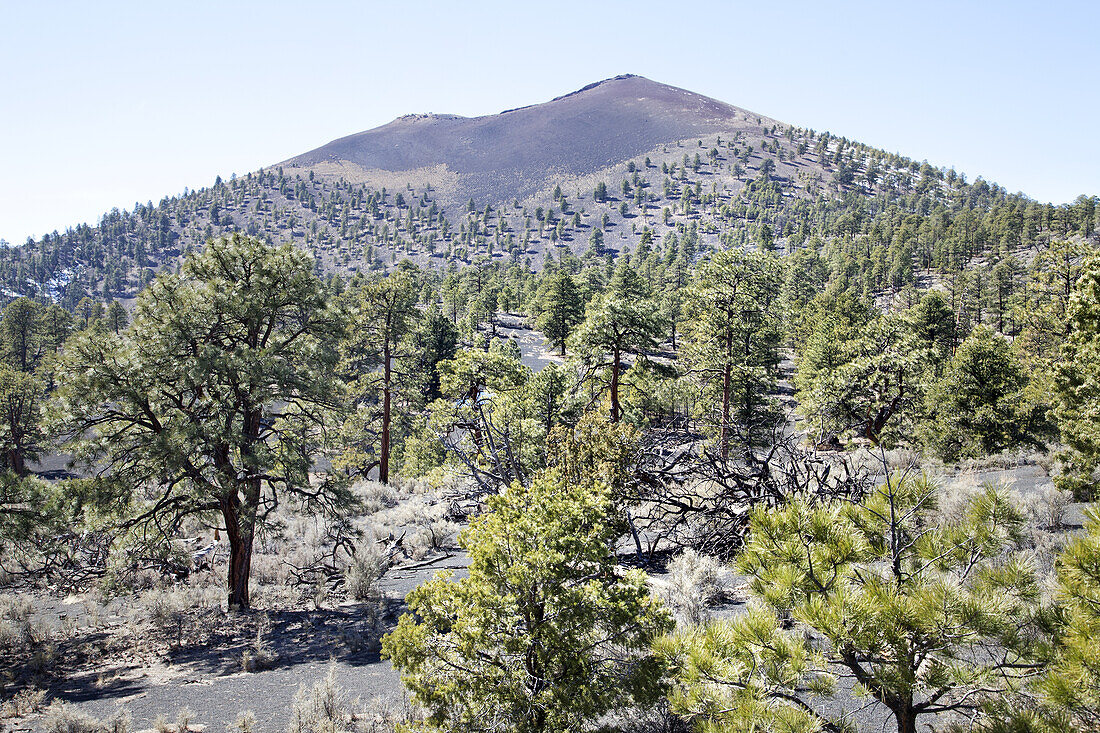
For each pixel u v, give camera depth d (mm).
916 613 5246
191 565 20109
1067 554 5320
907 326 57219
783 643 5766
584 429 17516
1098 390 17734
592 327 33688
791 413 52438
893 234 198500
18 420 44031
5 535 14953
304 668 12320
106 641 14570
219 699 10852
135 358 16172
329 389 18328
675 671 6660
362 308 38719
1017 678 5242
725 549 15594
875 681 5383
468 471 27656
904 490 6539
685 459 18562
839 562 6043
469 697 7316
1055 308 47344
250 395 16719
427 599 7859
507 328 124688
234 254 17891
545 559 7320
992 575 5637
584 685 7129
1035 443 32094
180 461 15914
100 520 16391
